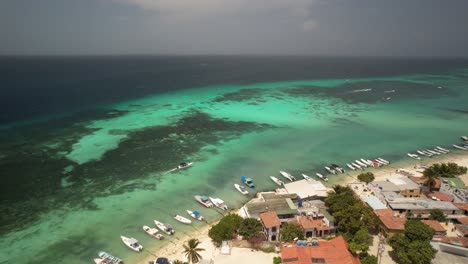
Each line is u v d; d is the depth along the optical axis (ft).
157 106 525.34
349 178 275.59
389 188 238.48
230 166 295.07
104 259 170.40
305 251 161.38
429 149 343.26
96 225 204.23
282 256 159.84
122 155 312.91
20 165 283.18
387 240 181.06
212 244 185.88
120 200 233.96
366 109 527.81
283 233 184.75
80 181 259.39
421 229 168.66
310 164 302.86
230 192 249.55
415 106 555.69
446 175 257.55
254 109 515.09
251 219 190.19
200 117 457.68
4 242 185.26
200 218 211.82
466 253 161.07
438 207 211.20
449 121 455.22
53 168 279.90
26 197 233.55
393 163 307.17
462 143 362.94
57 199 232.53
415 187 240.73
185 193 246.27
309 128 412.36
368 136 383.86
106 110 487.20
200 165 295.28
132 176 270.87
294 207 207.21
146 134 376.89
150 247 185.06
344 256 157.17
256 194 247.29
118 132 380.58
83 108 495.41
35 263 169.78
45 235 192.85
